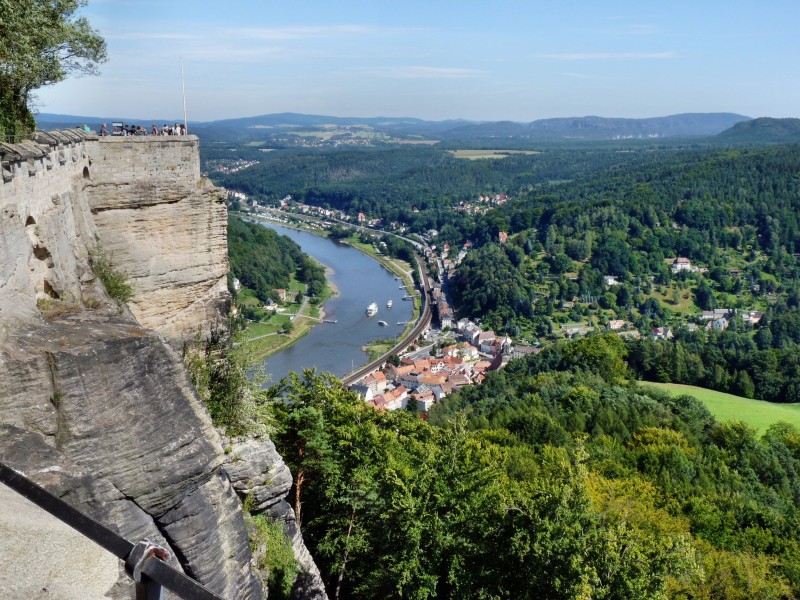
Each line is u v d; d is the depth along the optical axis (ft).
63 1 86.48
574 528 95.76
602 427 262.67
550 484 106.73
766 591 140.87
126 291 81.20
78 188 75.56
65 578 32.81
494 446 206.18
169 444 58.65
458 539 97.30
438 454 109.09
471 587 94.32
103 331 57.77
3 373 49.73
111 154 83.10
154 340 58.29
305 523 128.16
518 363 453.17
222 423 85.30
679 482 202.69
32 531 35.55
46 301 62.13
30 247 59.36
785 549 166.71
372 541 109.09
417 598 91.35
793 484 233.96
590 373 382.01
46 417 51.70
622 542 94.32
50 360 52.01
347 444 121.08
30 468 48.47
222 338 92.48
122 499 55.67
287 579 84.74
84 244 75.97
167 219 88.02
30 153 59.82
